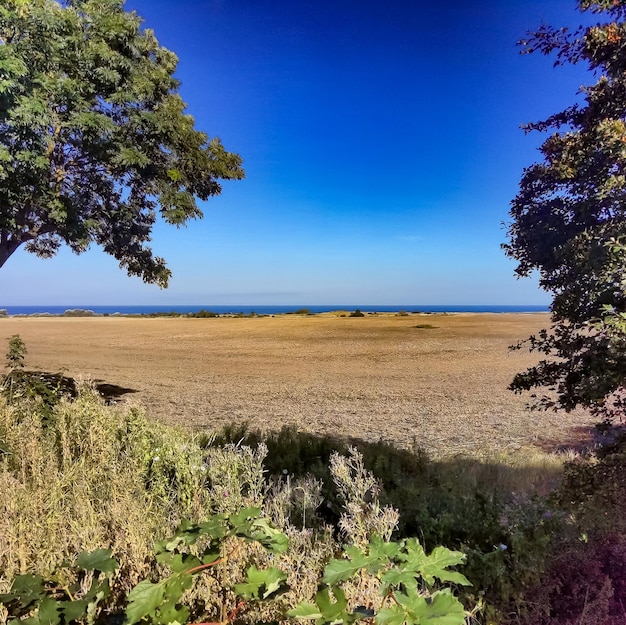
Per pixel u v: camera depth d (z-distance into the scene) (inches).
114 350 1047.6
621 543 104.3
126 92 368.8
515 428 346.0
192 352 1032.2
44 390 208.8
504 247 130.4
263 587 55.1
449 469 208.8
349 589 71.4
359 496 116.9
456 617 46.2
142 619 49.4
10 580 69.0
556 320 119.6
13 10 280.7
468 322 1962.4
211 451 149.8
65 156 392.5
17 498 98.6
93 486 117.2
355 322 2066.9
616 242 92.0
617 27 102.3
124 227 437.4
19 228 353.1
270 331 1649.9
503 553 103.3
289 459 199.5
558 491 129.8
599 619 84.3
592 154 105.7
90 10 362.0
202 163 443.8
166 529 94.6
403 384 597.9
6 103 269.4
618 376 99.8
